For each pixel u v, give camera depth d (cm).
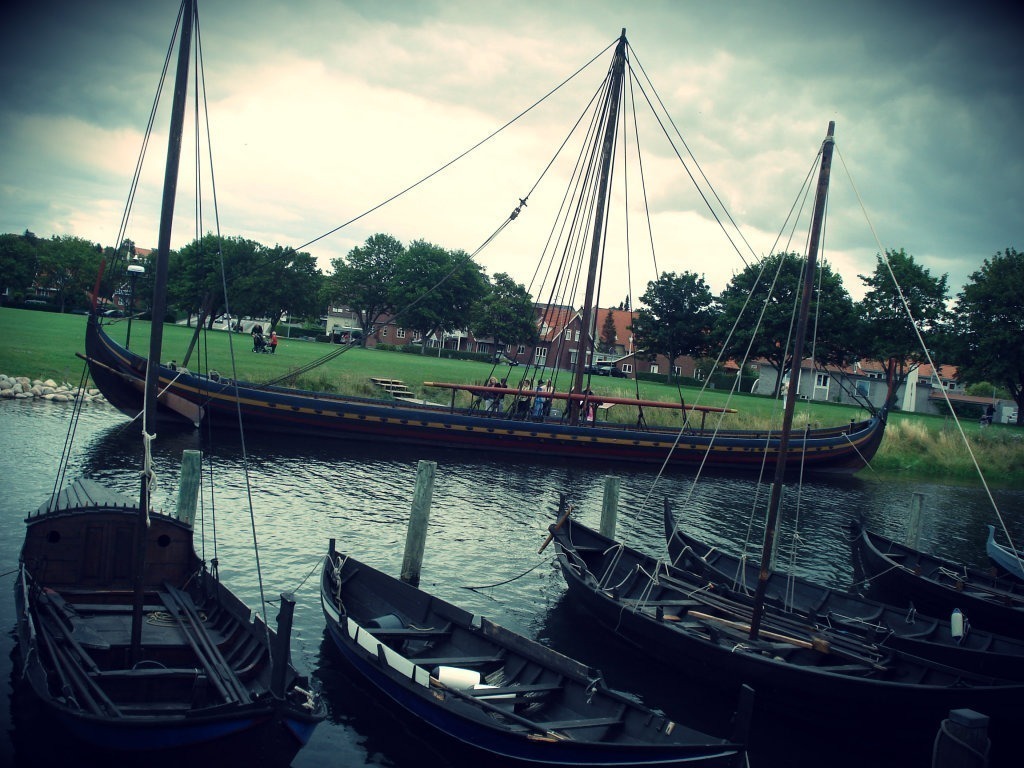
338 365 5219
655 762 942
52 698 883
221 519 2117
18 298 10125
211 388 3228
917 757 1238
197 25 1401
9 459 2483
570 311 3850
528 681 1183
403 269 9938
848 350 6612
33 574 1209
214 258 9225
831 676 1214
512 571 1998
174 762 864
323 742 1088
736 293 7444
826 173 1385
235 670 1048
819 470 4347
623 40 3466
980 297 6309
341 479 2752
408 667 1119
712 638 1393
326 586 1420
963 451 4969
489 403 4428
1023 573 2281
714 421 4947
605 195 3656
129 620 1175
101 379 3164
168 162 1057
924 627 1611
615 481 2122
